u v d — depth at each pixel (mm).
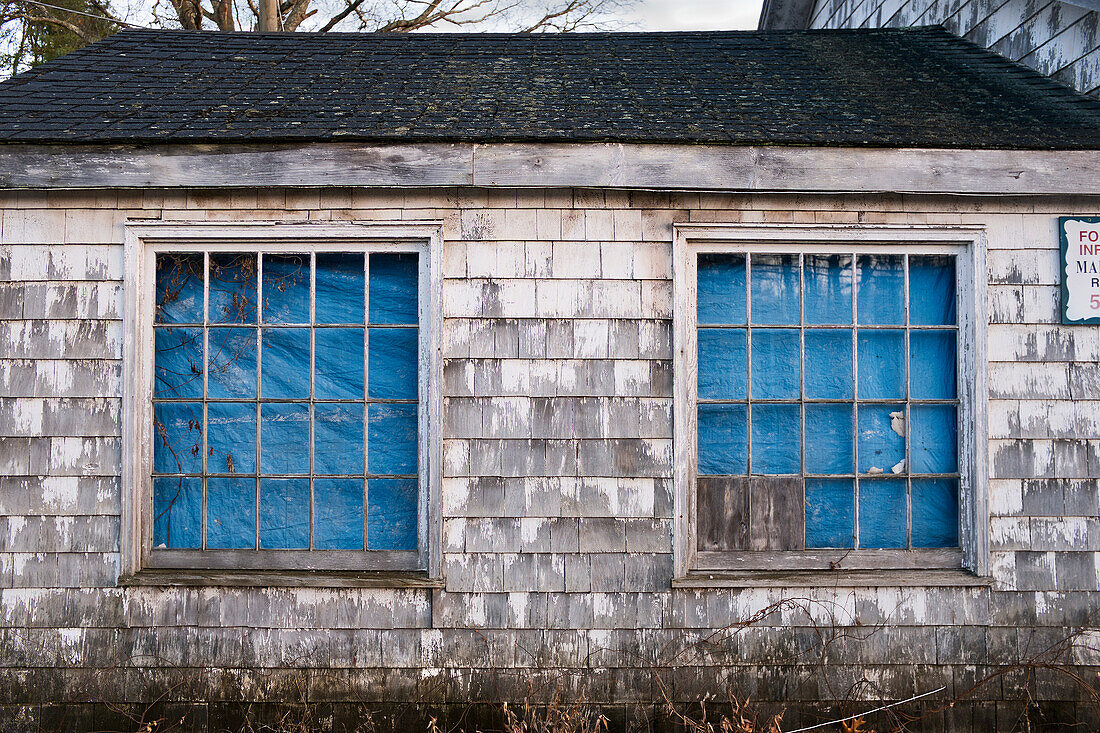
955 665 3678
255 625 3643
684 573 3648
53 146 3412
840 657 3666
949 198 3711
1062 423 3693
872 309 3777
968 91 4461
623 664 3643
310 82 4469
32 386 3658
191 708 3633
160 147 3438
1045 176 3492
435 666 3643
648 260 3689
